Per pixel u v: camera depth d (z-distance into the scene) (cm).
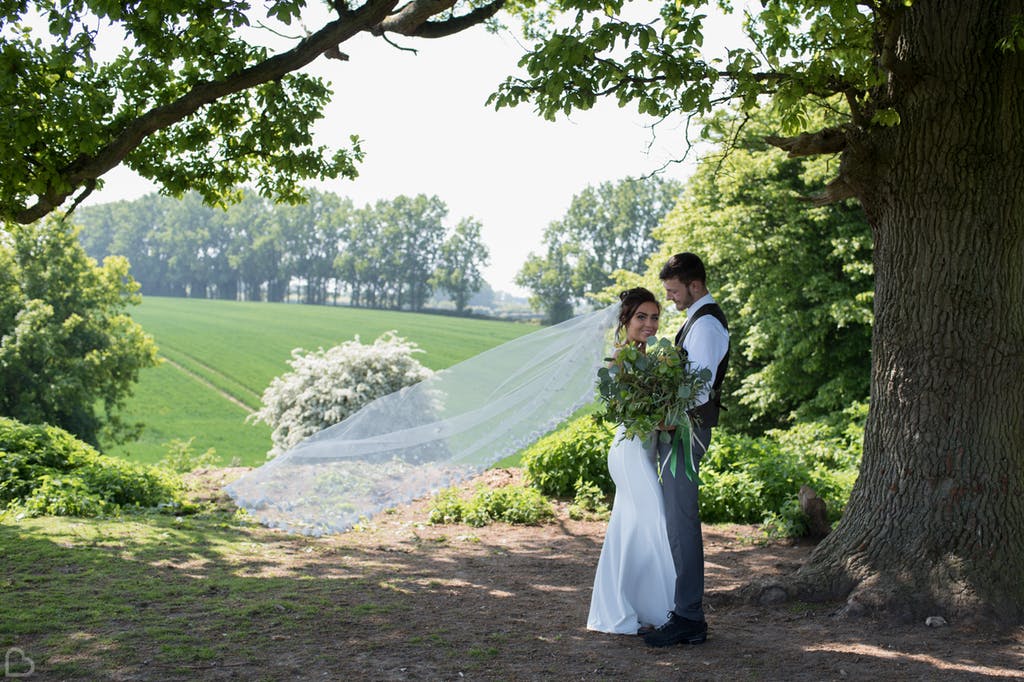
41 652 452
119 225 17900
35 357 3462
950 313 563
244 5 647
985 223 561
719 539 845
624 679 427
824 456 1282
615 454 516
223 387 5469
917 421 569
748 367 2723
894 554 559
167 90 864
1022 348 564
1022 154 562
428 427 576
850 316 2195
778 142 643
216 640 480
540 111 617
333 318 9781
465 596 604
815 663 452
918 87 573
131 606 546
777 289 2406
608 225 10925
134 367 3788
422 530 875
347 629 509
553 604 586
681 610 482
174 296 16575
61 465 1060
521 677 429
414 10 737
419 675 429
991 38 559
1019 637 496
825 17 597
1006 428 557
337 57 789
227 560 703
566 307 11150
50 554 686
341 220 15562
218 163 948
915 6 580
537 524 911
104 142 765
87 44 661
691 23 589
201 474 1228
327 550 765
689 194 2738
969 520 546
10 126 711
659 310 522
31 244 3600
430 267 14725
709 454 1031
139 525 837
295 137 941
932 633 505
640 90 617
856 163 595
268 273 15588
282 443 1441
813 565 595
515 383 580
